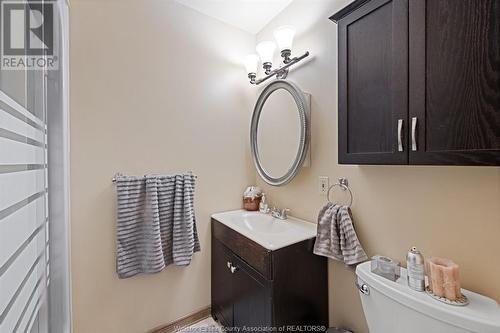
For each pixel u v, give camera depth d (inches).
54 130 36.7
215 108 74.7
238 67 79.4
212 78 74.0
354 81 42.7
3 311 23.5
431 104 31.5
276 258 47.9
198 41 71.4
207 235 73.2
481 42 27.2
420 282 34.8
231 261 61.7
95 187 56.4
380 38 38.1
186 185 65.6
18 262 26.5
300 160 60.5
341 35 44.9
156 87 64.2
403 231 42.9
